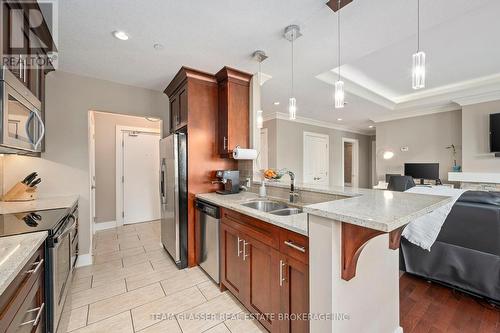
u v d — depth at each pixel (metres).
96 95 2.76
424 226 1.95
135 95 3.02
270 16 1.65
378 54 2.75
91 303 1.89
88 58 2.26
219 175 2.61
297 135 5.45
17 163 2.37
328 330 1.00
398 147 5.28
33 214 1.70
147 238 3.54
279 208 2.16
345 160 7.66
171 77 2.76
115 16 1.63
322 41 1.98
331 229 0.99
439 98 4.22
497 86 3.58
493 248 1.71
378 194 1.44
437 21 1.71
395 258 1.47
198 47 2.07
